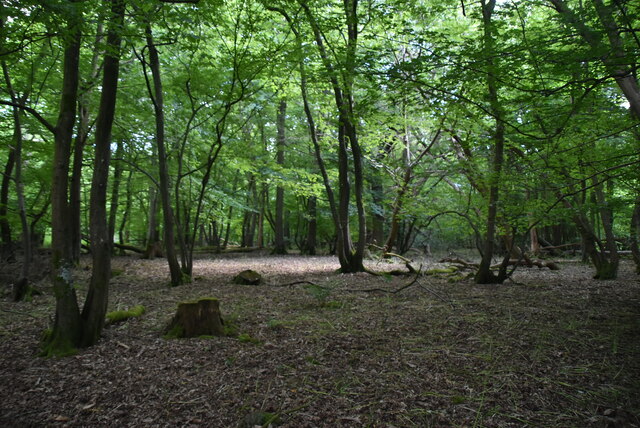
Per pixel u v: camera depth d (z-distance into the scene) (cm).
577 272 1105
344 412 286
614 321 506
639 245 1077
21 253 1436
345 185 1092
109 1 409
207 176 934
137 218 2216
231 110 988
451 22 995
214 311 476
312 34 891
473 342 433
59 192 410
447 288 796
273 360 385
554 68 386
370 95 643
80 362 379
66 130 409
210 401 305
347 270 1086
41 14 342
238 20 759
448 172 983
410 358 388
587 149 640
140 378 344
